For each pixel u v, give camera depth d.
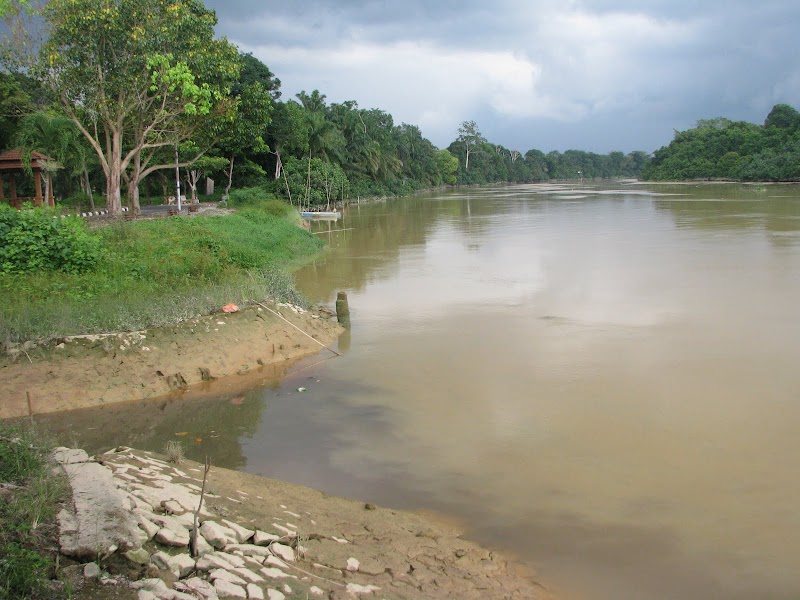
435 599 5.40
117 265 15.84
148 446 9.02
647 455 8.55
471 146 137.50
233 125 33.56
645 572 6.20
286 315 14.20
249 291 14.62
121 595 4.31
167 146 34.56
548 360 12.41
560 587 5.98
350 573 5.53
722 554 6.46
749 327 14.27
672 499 7.49
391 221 44.88
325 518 6.75
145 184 42.16
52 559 4.50
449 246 29.80
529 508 7.38
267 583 4.92
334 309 17.03
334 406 10.51
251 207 34.62
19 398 9.98
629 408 10.07
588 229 35.47
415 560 6.07
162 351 11.73
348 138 68.75
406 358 12.82
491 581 5.92
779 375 11.31
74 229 16.12
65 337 11.14
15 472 5.60
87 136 25.88
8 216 15.25
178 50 25.94
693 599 5.82
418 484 7.98
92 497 5.36
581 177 181.50
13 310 11.76
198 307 13.13
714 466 8.23
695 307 16.16
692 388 10.83
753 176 95.50
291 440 9.27
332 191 55.00
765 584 6.02
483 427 9.55
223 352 12.27
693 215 41.81
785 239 28.03
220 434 9.49
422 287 19.78
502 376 11.63
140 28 24.14
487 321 15.38
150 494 5.82
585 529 6.94
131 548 4.75
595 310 16.16
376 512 7.15
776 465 8.21
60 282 13.95
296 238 29.12
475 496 7.67
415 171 100.19
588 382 11.21
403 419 9.92
